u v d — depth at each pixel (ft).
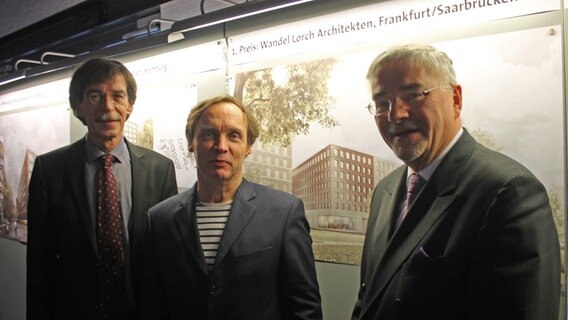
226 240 4.94
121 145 6.63
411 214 4.73
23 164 8.86
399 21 4.80
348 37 5.11
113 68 6.63
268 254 4.84
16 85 8.93
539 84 4.16
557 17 4.09
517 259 4.18
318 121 5.33
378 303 4.87
